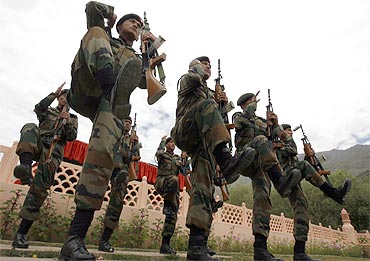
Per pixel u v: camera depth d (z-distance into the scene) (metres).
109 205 4.83
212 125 2.58
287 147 4.97
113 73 2.10
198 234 2.45
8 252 2.66
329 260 6.66
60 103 4.46
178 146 3.03
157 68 2.74
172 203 5.42
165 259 3.53
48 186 3.96
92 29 2.30
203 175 2.65
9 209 6.10
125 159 5.32
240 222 12.82
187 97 3.10
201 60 3.64
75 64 2.32
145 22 3.13
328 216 33.09
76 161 9.81
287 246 12.38
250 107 4.43
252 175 3.88
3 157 6.76
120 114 2.05
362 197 32.38
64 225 6.52
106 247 4.66
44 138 4.10
